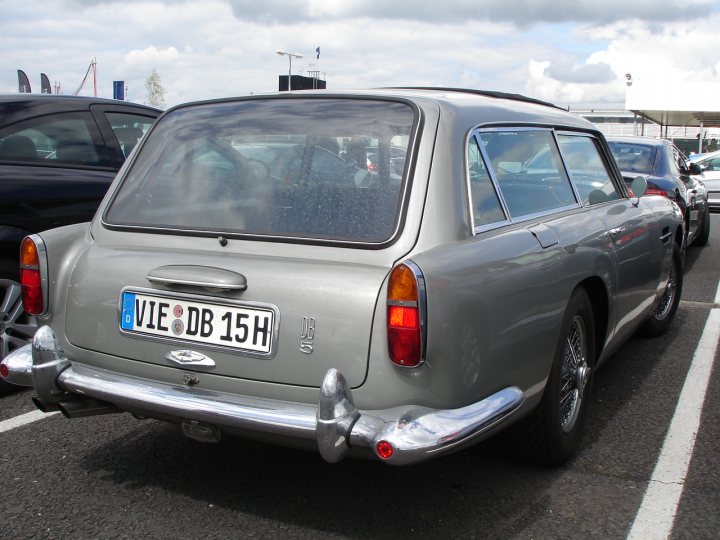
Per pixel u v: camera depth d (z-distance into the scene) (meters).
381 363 2.53
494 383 2.79
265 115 3.27
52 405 3.09
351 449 2.52
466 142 3.00
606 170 4.62
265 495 3.23
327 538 2.88
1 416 4.16
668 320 5.84
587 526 2.98
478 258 2.74
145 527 2.96
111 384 2.90
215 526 2.97
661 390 4.63
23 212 4.55
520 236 3.07
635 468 3.51
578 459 3.60
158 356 2.90
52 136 4.97
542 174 3.65
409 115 2.98
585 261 3.51
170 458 3.61
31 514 3.05
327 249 2.73
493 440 3.52
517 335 2.91
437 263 2.57
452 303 2.55
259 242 2.86
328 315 2.60
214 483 3.34
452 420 2.53
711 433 3.95
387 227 2.71
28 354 3.17
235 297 2.75
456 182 2.86
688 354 5.40
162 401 2.77
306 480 3.37
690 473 3.46
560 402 3.36
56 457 3.61
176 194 3.19
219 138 3.27
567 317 3.34
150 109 5.86
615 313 4.07
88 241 3.24
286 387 2.67
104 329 3.02
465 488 3.29
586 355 3.68
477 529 2.95
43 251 3.12
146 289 2.93
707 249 10.90
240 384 2.74
